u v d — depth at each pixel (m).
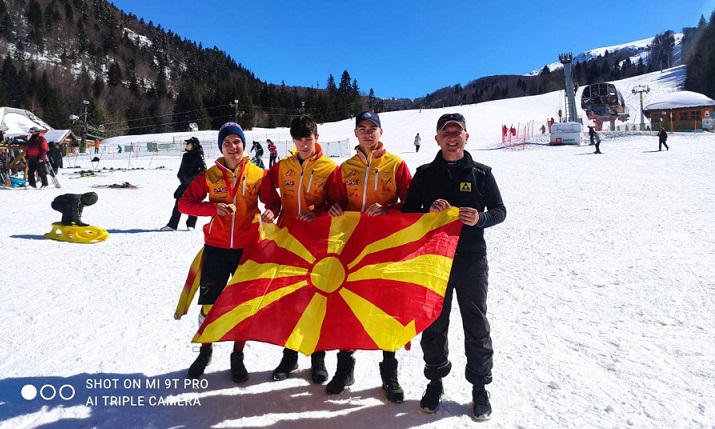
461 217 2.79
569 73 45.62
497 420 2.65
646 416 2.63
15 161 14.85
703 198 10.92
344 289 2.93
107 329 3.91
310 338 2.76
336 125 64.25
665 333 3.76
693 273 5.31
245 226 3.42
